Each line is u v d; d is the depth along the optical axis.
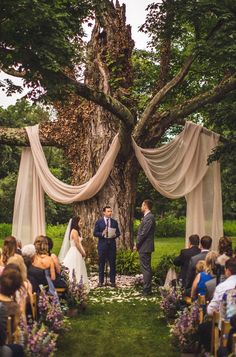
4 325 7.23
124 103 21.09
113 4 21.67
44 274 11.16
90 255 20.91
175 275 15.02
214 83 25.58
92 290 16.03
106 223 16.75
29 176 22.06
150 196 40.62
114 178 21.33
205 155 21.73
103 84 21.31
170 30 19.36
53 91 13.84
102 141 21.42
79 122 21.88
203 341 8.99
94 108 21.61
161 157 21.47
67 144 21.95
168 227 49.03
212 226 21.80
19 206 22.02
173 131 33.41
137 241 15.42
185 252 12.80
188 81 25.03
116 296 15.02
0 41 13.18
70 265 15.04
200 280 10.59
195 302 9.75
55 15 12.98
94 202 21.30
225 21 16.75
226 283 8.70
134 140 20.95
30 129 21.94
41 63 13.16
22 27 12.98
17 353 7.29
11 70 14.77
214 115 19.67
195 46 16.86
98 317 12.48
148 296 15.09
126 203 21.36
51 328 10.27
